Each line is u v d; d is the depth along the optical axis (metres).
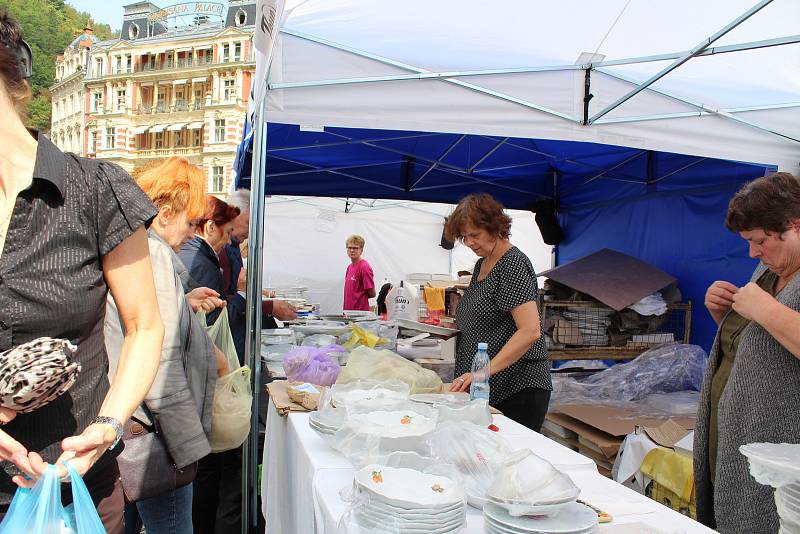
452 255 9.86
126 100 51.56
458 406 1.99
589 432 3.34
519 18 2.82
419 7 2.78
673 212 5.04
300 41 2.86
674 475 2.67
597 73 3.16
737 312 1.74
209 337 2.03
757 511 1.62
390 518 1.13
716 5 2.71
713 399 1.93
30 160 1.05
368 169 6.55
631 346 4.46
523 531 1.11
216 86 48.31
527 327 2.52
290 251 9.59
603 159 5.63
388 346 3.75
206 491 2.94
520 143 5.43
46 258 1.04
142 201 1.16
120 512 1.29
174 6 57.34
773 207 1.66
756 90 3.32
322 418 1.83
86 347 1.14
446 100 3.04
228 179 47.97
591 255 5.15
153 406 1.69
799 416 1.60
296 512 1.92
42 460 1.02
